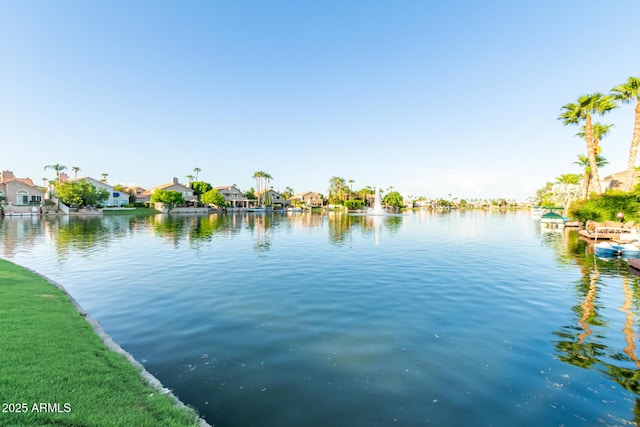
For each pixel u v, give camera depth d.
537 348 6.94
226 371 5.85
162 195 78.69
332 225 43.19
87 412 3.96
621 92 32.62
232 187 116.88
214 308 9.34
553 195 82.81
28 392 4.24
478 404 5.00
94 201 65.69
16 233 29.34
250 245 22.75
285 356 6.45
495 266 15.70
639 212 29.92
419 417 4.66
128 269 14.57
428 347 6.94
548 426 4.54
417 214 88.81
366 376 5.74
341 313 9.02
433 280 12.84
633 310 9.43
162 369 5.89
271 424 4.46
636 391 5.40
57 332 6.49
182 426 3.94
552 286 12.05
